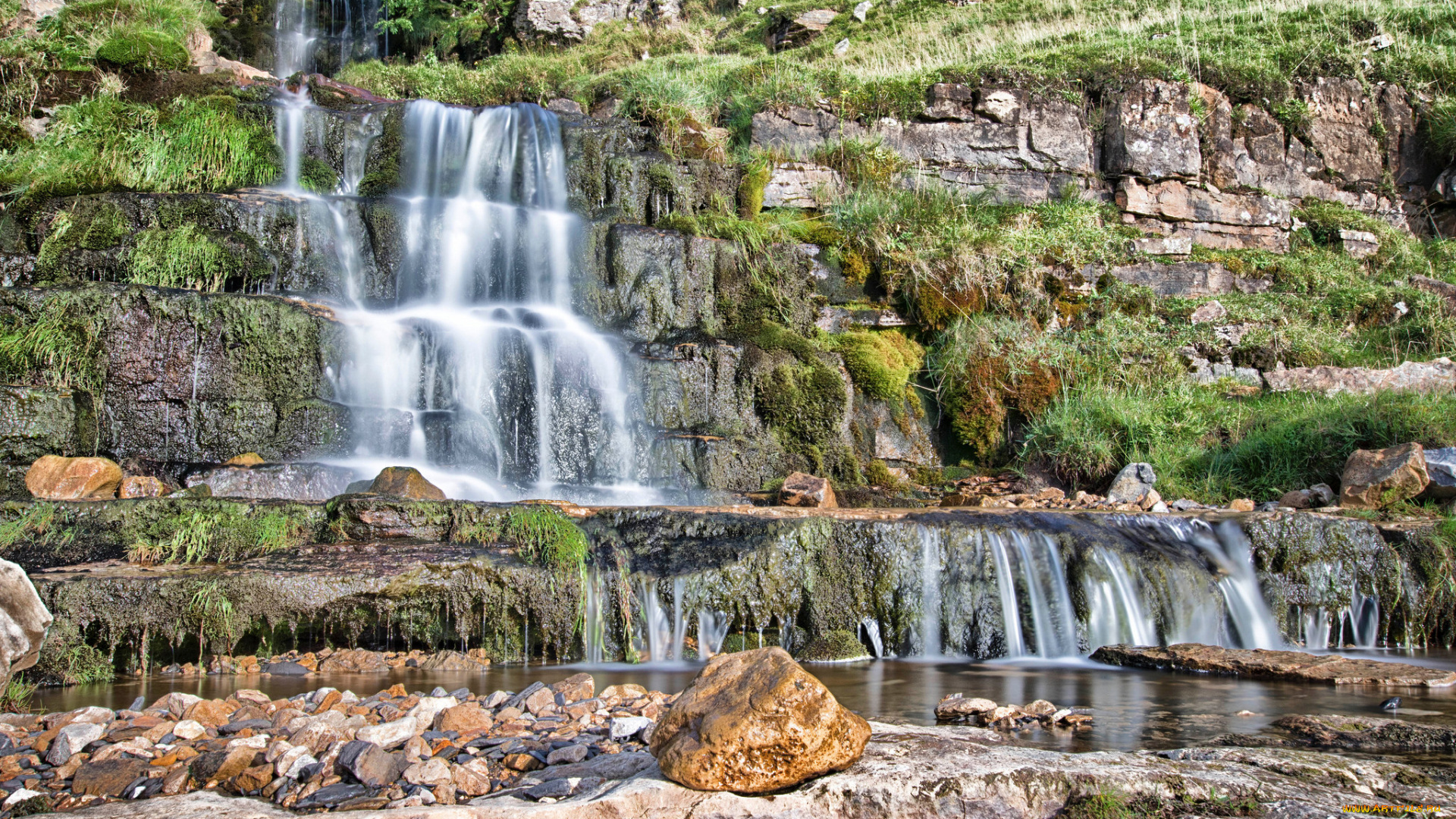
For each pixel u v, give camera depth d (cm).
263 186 1029
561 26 1962
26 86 1047
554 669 553
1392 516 792
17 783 312
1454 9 1619
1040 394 1066
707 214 1088
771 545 622
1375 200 1453
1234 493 926
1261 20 1641
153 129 1010
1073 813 283
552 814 263
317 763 314
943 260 1118
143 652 520
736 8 2067
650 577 598
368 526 583
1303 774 312
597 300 977
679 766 281
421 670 543
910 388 1063
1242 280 1266
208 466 748
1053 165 1291
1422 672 537
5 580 394
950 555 650
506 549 586
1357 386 1062
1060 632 641
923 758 303
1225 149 1365
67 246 842
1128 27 1656
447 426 824
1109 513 727
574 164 1122
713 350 923
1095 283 1183
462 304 991
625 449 880
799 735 282
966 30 1786
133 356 752
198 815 265
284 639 546
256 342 785
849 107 1275
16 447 684
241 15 1838
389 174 1094
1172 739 379
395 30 1933
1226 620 668
